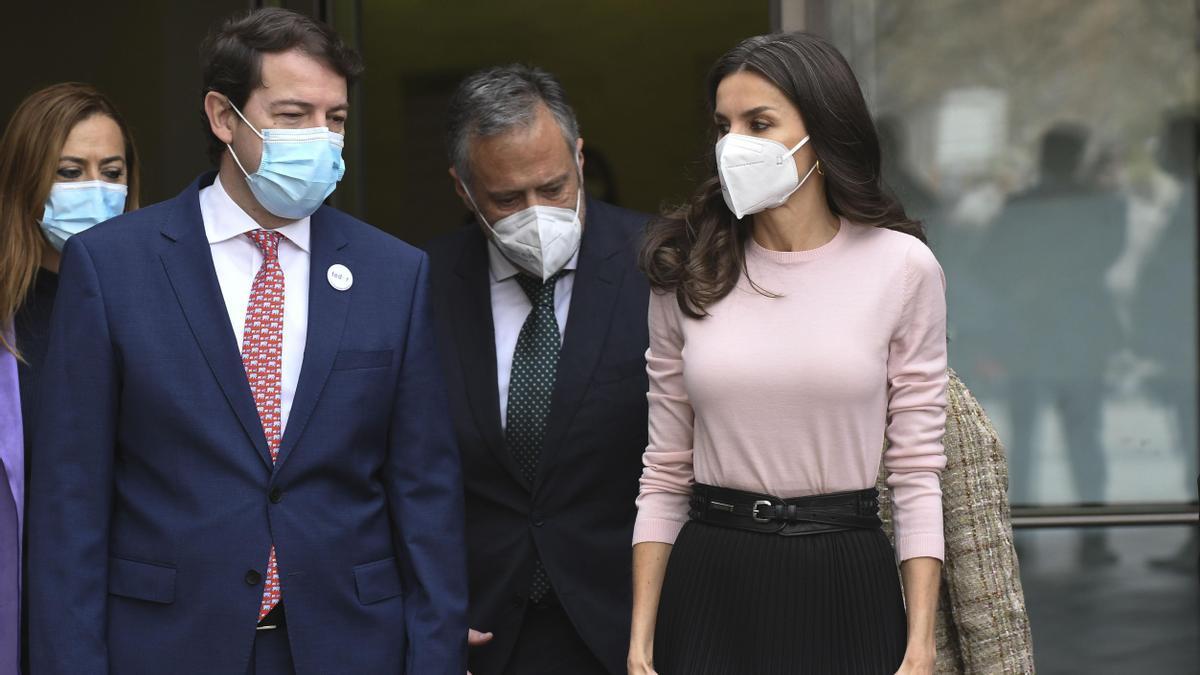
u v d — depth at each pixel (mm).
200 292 4773
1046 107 8242
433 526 5012
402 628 4945
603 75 10828
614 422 5609
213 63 4785
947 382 4875
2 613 5207
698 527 4711
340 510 4824
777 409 4559
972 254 8297
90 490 4641
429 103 10773
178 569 4617
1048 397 8375
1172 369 8344
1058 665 8453
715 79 4809
